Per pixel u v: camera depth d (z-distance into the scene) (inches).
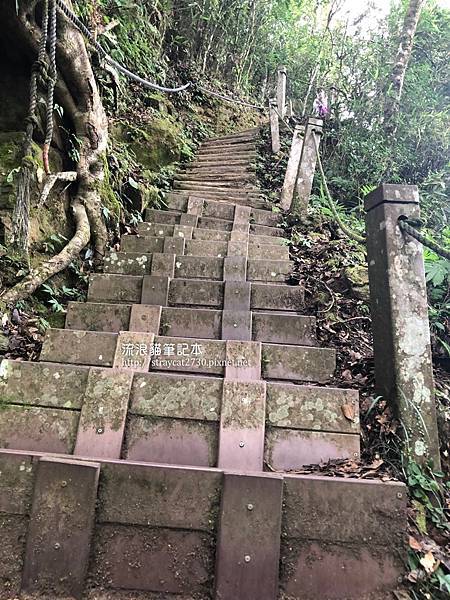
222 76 429.4
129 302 125.0
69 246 129.1
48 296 119.9
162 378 79.7
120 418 75.9
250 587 58.2
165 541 60.9
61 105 143.6
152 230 168.1
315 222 185.9
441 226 213.0
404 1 312.8
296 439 76.4
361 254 152.9
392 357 78.9
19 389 78.7
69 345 96.7
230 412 76.8
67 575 58.6
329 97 280.1
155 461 73.7
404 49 267.9
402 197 84.0
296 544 61.0
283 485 62.5
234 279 138.9
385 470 72.9
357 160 245.4
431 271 109.9
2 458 63.6
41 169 123.5
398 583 59.9
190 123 326.3
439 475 72.6
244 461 73.2
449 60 305.7
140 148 233.9
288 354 97.2
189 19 376.8
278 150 272.5
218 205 193.6
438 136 257.0
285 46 470.3
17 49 121.9
